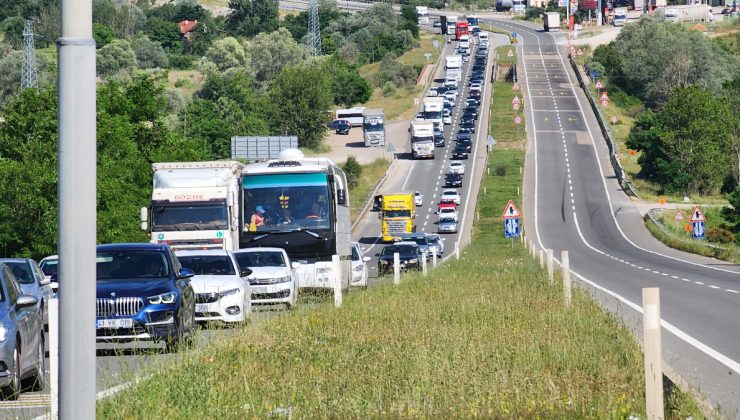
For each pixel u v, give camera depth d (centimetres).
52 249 5547
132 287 2703
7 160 5606
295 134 18712
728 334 2897
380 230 12444
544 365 1991
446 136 18800
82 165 774
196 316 3350
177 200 5166
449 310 3019
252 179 4831
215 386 1789
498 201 13750
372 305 3325
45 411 1781
